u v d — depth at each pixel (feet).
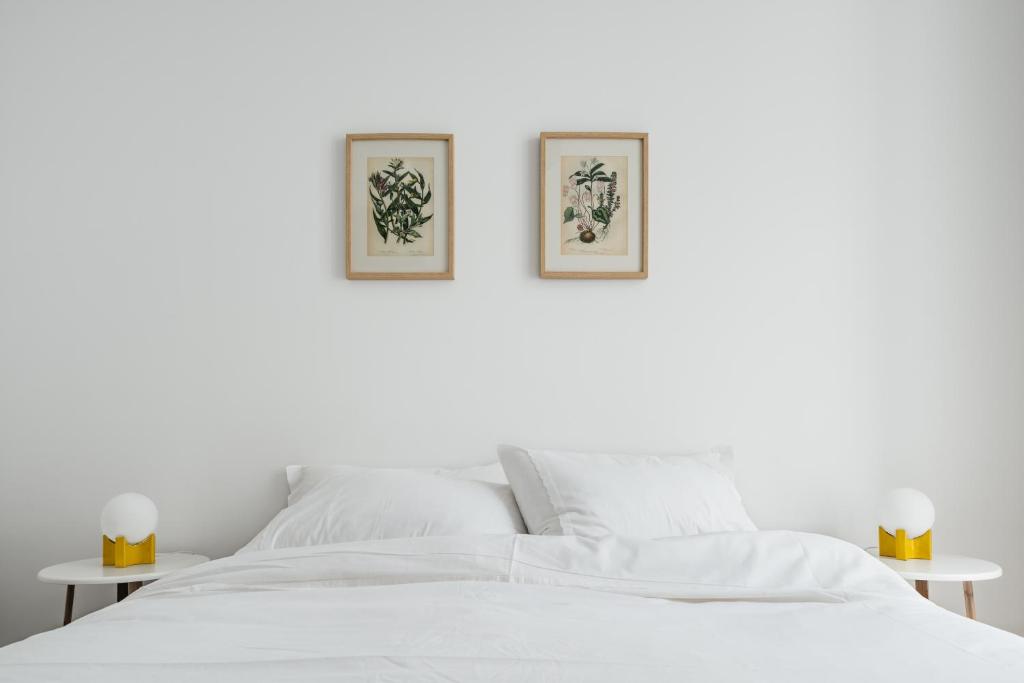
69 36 9.40
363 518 7.97
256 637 5.24
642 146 9.51
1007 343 9.63
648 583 6.63
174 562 8.73
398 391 9.43
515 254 9.50
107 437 9.32
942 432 9.59
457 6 9.53
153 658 4.80
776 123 9.63
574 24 9.58
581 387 9.48
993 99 9.56
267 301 9.41
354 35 9.50
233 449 9.36
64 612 9.19
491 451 9.42
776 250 9.61
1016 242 9.58
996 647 5.01
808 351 9.59
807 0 9.66
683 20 9.62
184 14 9.45
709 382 9.53
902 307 9.63
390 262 9.42
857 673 4.49
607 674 4.44
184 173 9.42
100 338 9.36
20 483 9.29
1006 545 9.56
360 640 5.14
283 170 9.45
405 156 9.43
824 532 9.51
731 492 8.47
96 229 9.38
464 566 6.78
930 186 9.67
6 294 9.33
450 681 4.36
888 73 9.59
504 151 9.52
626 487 8.06
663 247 9.56
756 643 5.08
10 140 9.36
